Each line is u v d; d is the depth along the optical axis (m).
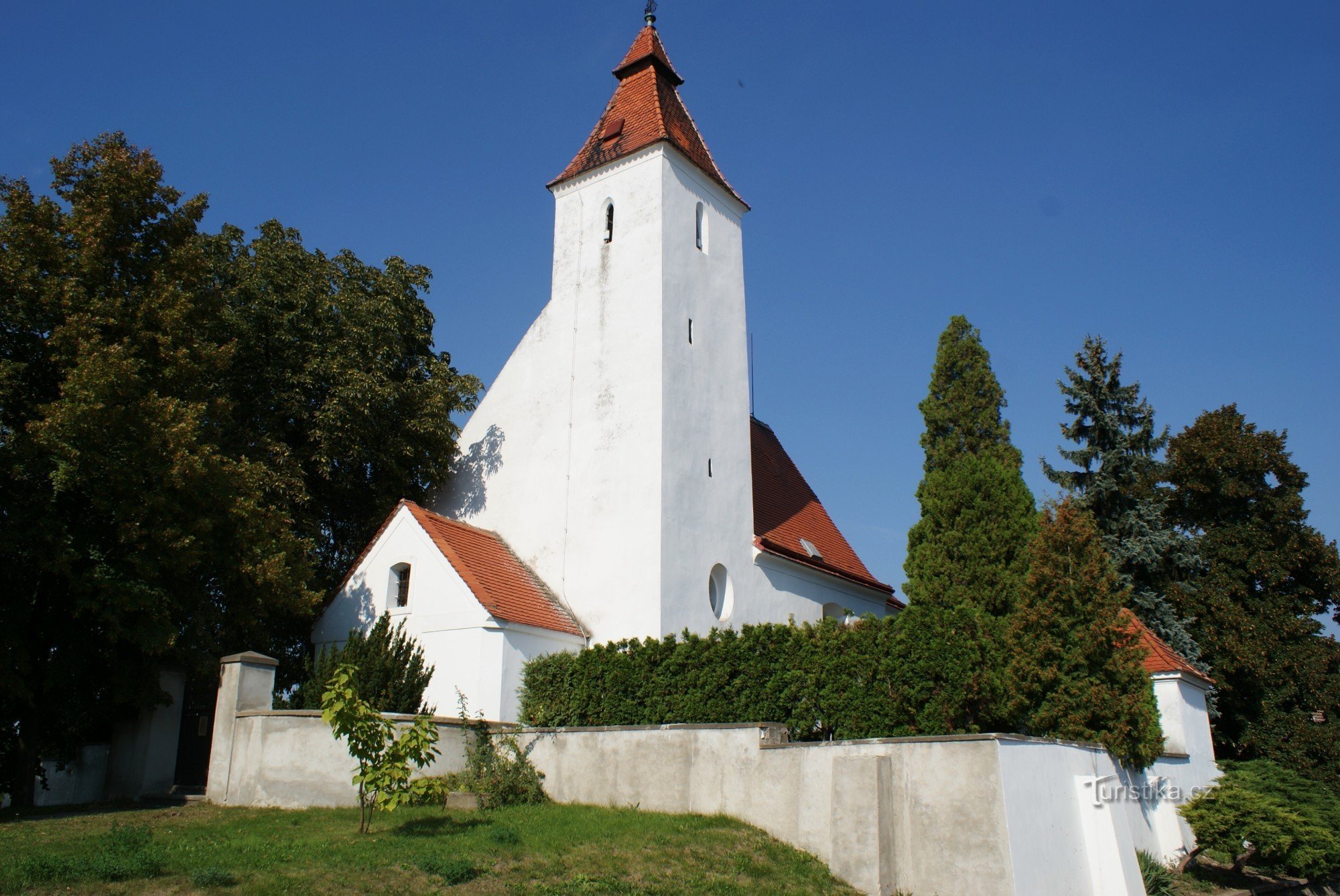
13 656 19.38
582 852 14.48
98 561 19.62
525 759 19.17
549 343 29.72
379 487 28.33
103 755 21.95
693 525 27.11
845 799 15.19
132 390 19.77
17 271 20.02
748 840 15.71
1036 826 15.07
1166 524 35.03
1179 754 22.98
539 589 26.64
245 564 20.88
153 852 13.03
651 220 28.75
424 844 14.27
